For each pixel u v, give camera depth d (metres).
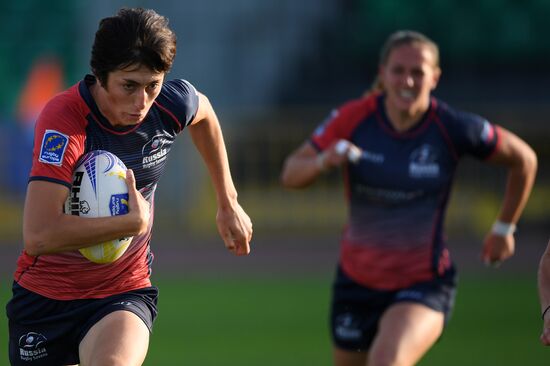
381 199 18.03
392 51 17.84
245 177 52.81
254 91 58.94
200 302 35.00
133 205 12.24
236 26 59.38
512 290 37.00
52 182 12.04
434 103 18.16
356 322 18.28
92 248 12.70
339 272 18.58
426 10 59.12
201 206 52.00
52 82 56.09
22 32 60.22
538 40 58.22
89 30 58.06
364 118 18.41
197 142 14.34
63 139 12.14
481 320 30.33
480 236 50.94
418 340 16.14
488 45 58.53
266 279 41.09
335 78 58.91
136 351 12.57
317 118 52.88
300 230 52.47
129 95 11.59
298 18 59.91
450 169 18.12
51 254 12.55
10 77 59.06
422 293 17.34
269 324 30.20
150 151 12.99
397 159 17.97
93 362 12.39
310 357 24.88
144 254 13.82
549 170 51.06
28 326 13.69
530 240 49.94
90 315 13.41
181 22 59.09
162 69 11.55
